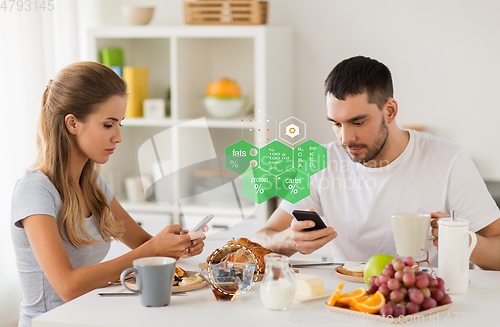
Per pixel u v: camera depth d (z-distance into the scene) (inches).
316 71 105.0
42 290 51.1
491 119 97.7
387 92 58.6
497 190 98.7
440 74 99.1
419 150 64.2
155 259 40.8
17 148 82.1
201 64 109.9
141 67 107.5
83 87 50.2
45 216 47.4
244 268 42.3
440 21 98.0
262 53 93.0
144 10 101.7
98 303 40.3
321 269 51.4
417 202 63.6
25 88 83.9
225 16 96.4
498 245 54.9
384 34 100.9
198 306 39.7
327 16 103.0
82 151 52.6
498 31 95.7
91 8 110.3
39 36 86.0
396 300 36.8
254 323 36.0
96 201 56.0
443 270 43.1
